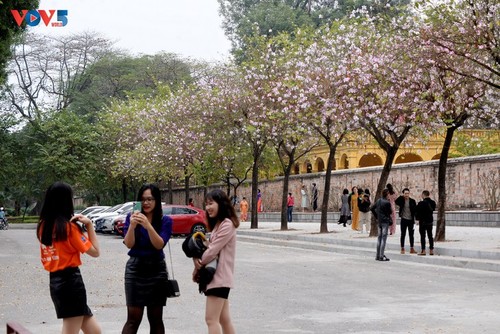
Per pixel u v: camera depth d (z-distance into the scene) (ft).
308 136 126.11
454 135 122.42
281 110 117.08
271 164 163.43
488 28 72.33
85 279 59.11
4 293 50.57
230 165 162.09
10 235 141.28
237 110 135.13
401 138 97.40
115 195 250.57
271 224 163.12
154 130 178.09
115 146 205.98
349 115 94.27
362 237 100.07
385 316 39.58
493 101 84.43
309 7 246.68
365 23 104.58
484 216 115.03
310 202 176.65
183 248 27.35
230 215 27.66
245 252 86.94
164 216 28.19
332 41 105.29
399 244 84.23
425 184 136.36
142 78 248.73
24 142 203.72
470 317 39.09
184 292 50.67
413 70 82.02
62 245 24.62
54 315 40.93
